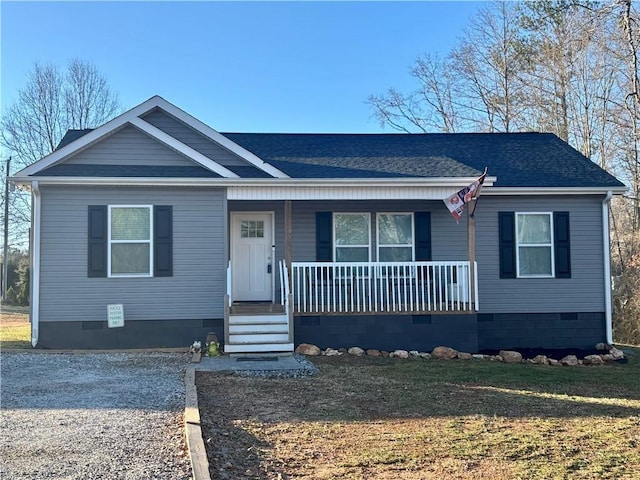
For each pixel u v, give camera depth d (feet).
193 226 40.73
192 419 20.34
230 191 40.81
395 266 44.45
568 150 52.21
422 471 16.60
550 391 28.76
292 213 46.50
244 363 34.14
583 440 19.84
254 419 21.81
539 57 97.45
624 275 70.08
